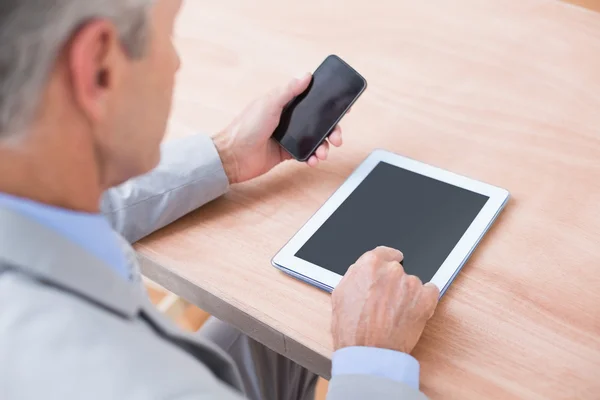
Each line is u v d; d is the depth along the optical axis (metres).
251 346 1.08
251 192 0.96
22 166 0.51
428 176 0.93
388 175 0.94
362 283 0.77
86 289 0.53
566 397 0.71
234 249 0.88
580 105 1.01
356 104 1.05
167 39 0.61
